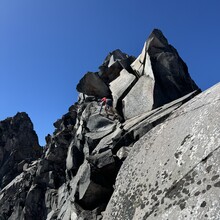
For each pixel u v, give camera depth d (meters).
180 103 26.27
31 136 89.25
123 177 14.82
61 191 46.25
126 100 33.38
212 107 12.34
